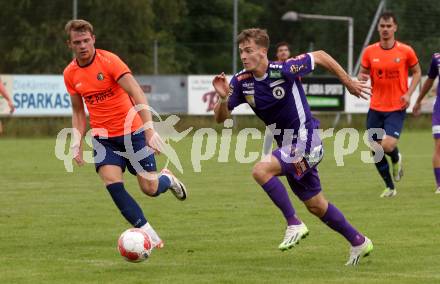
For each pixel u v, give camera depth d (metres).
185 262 16.30
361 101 59.72
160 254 17.16
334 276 14.86
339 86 59.16
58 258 16.78
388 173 26.31
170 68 82.69
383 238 18.70
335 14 85.31
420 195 26.53
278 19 99.12
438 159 27.05
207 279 14.70
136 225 16.80
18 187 29.50
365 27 83.75
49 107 54.09
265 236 19.25
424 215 22.16
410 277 14.70
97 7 76.44
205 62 90.69
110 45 70.50
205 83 57.06
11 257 16.89
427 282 14.29
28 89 53.44
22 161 39.22
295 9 98.25
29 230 20.31
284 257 16.75
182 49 90.50
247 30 15.45
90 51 16.61
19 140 53.16
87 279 14.77
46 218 22.25
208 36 97.62
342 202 24.94
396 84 26.75
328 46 84.00
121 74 16.52
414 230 19.75
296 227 15.52
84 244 18.39
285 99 15.57
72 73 16.94
